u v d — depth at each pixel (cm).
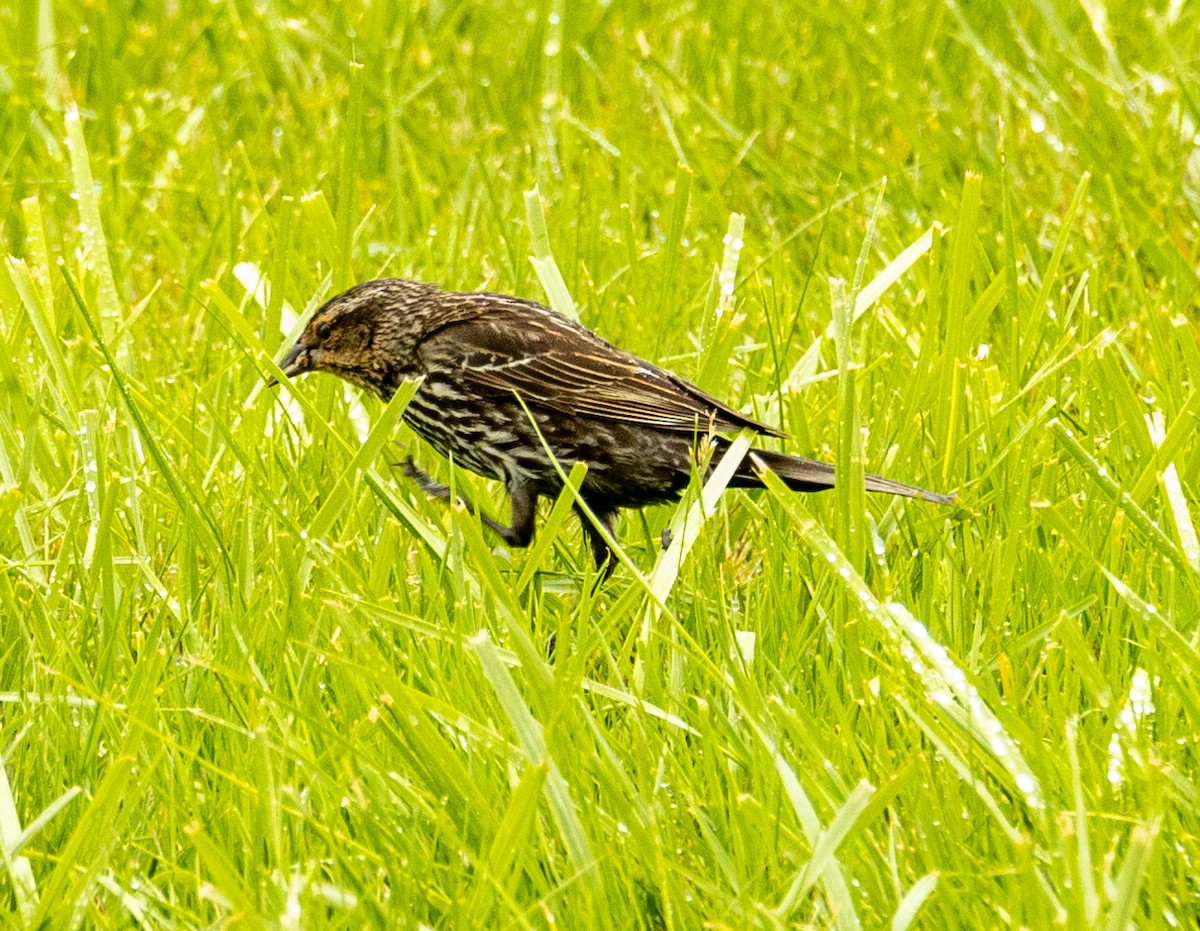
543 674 714
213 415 938
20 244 1464
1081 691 803
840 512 890
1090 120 1597
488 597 864
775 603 869
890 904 655
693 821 718
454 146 1625
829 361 1187
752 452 966
